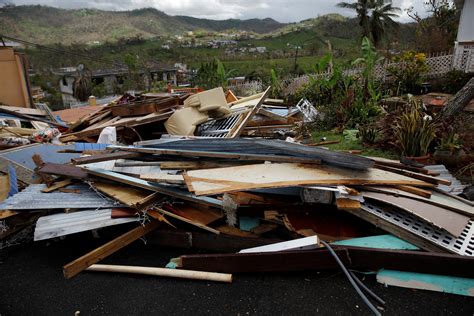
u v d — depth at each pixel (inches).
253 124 261.1
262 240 117.2
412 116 212.2
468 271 97.0
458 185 151.5
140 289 108.0
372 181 123.0
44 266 123.6
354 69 527.5
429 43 628.1
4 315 101.1
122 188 138.5
